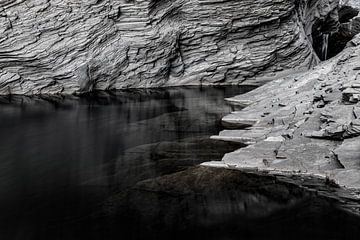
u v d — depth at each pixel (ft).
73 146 48.96
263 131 51.39
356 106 44.60
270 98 68.28
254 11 96.84
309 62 109.70
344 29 136.67
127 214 30.58
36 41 80.84
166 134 54.08
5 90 82.89
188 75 101.55
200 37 98.53
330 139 42.50
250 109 65.57
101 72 89.76
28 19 79.36
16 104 75.00
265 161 40.01
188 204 32.12
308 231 27.91
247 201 32.60
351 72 60.18
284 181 36.35
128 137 52.75
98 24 86.22
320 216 30.04
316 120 47.34
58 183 36.96
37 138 52.49
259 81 105.19
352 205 31.76
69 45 83.82
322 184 35.53
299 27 106.83
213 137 51.44
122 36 91.09
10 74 81.56
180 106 74.49
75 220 29.73
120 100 80.89
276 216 30.07
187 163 41.63
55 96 83.97
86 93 88.02
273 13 98.07
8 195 34.35
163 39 93.15
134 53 92.68
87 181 37.35
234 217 29.99
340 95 50.80
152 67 95.91
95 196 33.94
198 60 101.09
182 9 94.79
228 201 32.60
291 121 51.16
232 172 38.63
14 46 78.95
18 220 29.81
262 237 27.22
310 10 120.06
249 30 99.60
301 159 39.65
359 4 156.46
